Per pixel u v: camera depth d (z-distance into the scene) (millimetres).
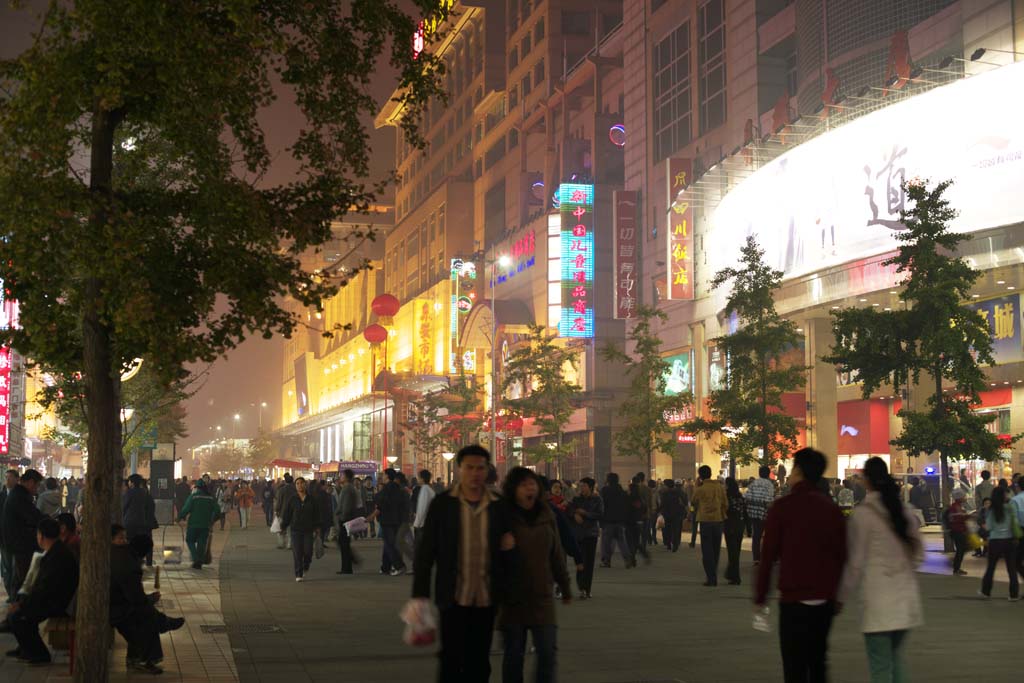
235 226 8305
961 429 29141
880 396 50188
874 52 47969
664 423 51062
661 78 72375
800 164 45250
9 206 8016
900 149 39469
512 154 103375
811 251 44281
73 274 9047
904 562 8273
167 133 8500
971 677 10820
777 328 39594
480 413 77438
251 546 35562
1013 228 35656
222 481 70875
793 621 8055
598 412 75562
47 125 8078
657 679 10945
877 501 8352
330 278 8789
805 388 47812
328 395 186625
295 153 9281
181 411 68000
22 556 14891
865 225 41000
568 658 12328
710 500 20875
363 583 22000
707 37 66688
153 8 7586
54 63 7930
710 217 59250
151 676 11055
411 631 7500
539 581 8773
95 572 8469
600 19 94250
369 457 142375
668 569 25094
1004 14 41062
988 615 15984
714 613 16578
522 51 103312
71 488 44250
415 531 27078
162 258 8258
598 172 81938
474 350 98875
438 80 9609
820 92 51344
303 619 15953
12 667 11414
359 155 9367
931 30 45312
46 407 14602
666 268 64188
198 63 7836
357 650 12906
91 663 8422
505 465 78188
